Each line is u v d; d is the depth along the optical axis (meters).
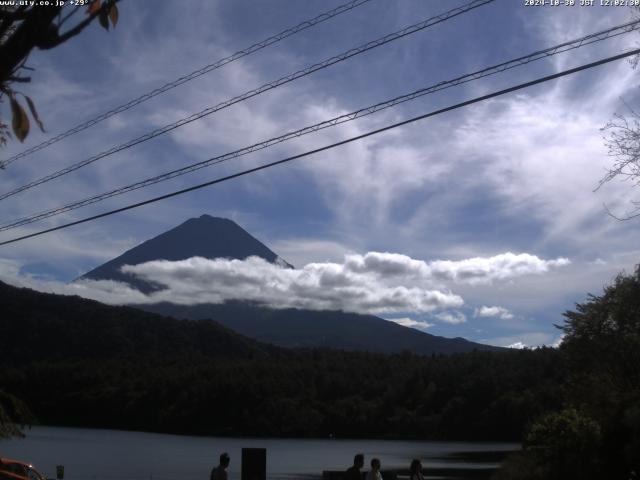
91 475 65.56
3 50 3.87
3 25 3.93
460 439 141.25
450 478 62.59
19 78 4.07
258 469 19.95
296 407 156.88
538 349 146.38
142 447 110.38
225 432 149.12
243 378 157.38
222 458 17.11
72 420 155.00
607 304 40.53
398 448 121.94
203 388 153.38
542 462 32.94
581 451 31.84
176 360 194.25
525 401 129.75
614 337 39.53
